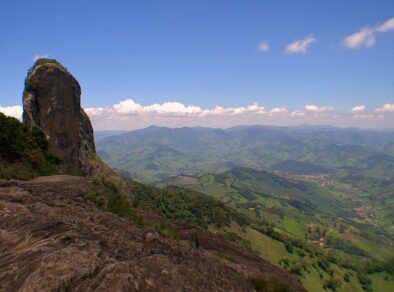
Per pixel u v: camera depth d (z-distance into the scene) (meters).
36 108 64.75
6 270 10.45
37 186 29.05
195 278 12.43
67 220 16.50
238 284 14.73
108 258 11.89
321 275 134.38
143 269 10.98
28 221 15.22
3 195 21.05
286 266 133.50
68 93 68.50
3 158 43.34
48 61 71.06
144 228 19.91
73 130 69.06
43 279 9.32
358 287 139.62
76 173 66.31
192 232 30.52
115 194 33.09
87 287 9.47
